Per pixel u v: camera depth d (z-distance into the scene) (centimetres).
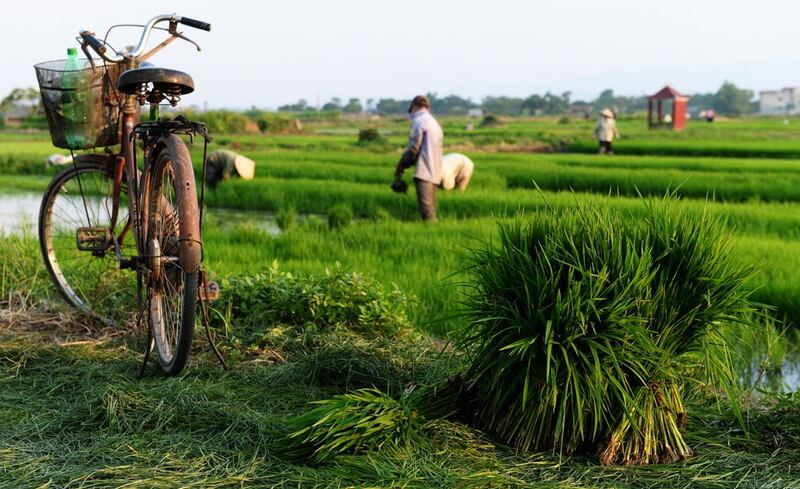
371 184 1916
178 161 396
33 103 6725
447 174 1593
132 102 477
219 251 963
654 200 377
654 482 311
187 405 373
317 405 388
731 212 1306
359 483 296
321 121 11912
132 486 292
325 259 941
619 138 4675
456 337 376
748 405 399
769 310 733
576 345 336
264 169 2327
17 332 510
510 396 351
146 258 428
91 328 520
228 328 496
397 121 12575
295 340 480
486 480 301
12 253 657
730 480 312
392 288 754
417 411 353
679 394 349
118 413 363
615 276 338
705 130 6550
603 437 338
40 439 343
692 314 343
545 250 347
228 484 298
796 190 1714
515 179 2039
